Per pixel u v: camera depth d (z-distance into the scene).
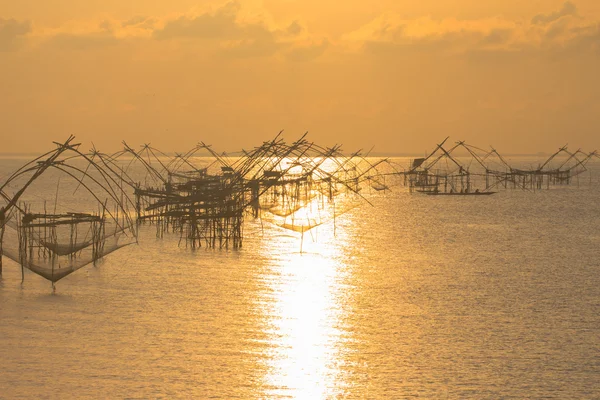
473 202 144.00
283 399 30.86
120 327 41.12
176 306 46.44
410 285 54.44
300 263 64.44
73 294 49.66
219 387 32.03
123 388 31.66
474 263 65.50
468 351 37.56
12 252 57.25
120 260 64.56
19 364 34.47
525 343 39.03
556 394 31.86
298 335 40.16
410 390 32.16
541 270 61.78
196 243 76.56
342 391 31.83
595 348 38.19
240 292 50.97
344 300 48.88
